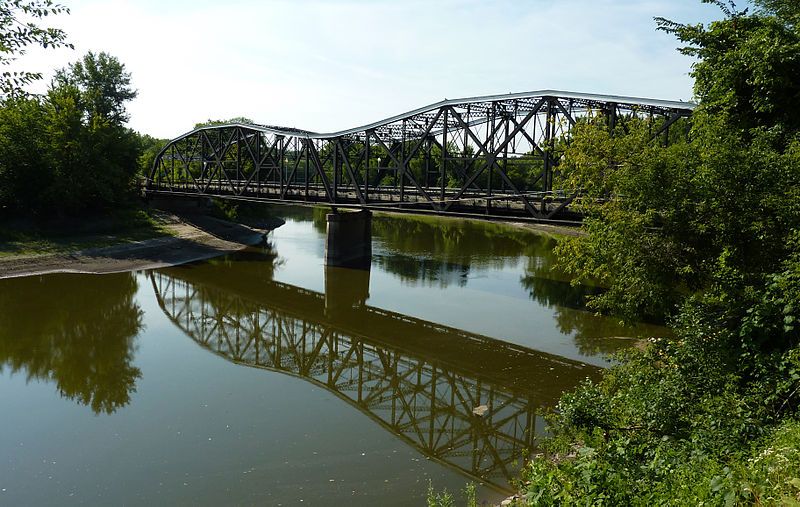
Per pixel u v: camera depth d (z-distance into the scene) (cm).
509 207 3456
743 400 976
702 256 1377
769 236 1232
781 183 1252
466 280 4047
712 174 1310
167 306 3369
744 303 1180
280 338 2809
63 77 7331
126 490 1327
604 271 1694
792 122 1441
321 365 2391
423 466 1451
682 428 995
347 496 1300
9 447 1541
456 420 1802
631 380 1211
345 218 4641
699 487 728
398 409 1878
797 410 959
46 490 1328
